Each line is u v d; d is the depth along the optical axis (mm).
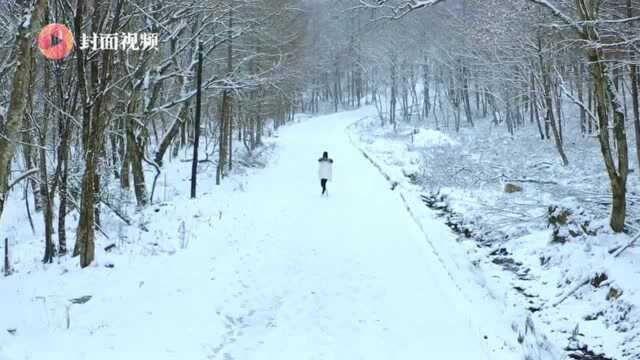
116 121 20594
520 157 26594
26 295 9062
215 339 7602
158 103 26812
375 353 7379
